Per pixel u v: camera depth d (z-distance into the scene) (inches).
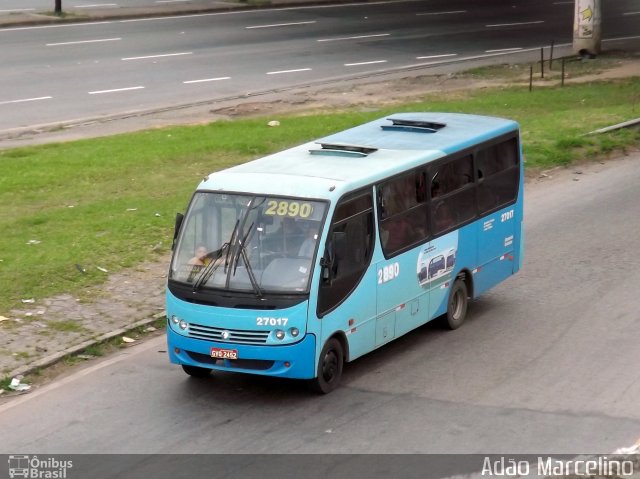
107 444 559.8
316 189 623.2
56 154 1195.3
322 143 733.3
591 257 908.6
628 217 1031.6
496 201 791.7
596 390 631.2
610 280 847.7
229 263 611.5
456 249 741.3
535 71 1843.0
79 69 1745.8
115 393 631.8
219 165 1169.4
